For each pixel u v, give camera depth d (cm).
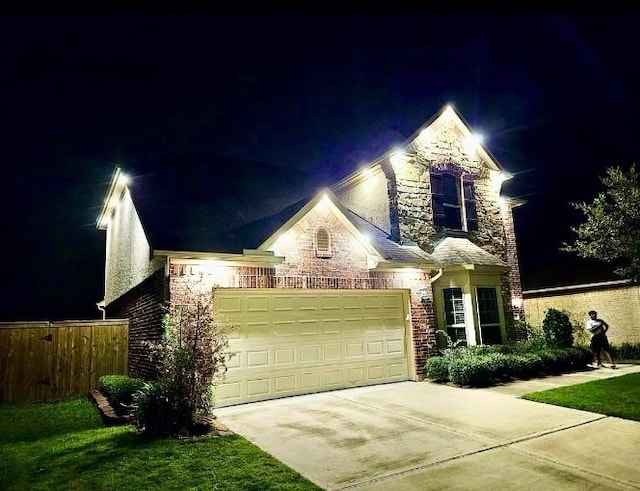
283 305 960
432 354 1126
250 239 952
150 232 901
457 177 1401
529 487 450
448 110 1381
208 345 702
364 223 1245
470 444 585
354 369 1028
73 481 482
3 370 999
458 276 1234
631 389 874
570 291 1786
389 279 1098
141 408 661
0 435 703
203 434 655
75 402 989
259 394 898
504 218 1491
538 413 734
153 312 915
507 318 1390
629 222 1127
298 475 488
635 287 1591
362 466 516
